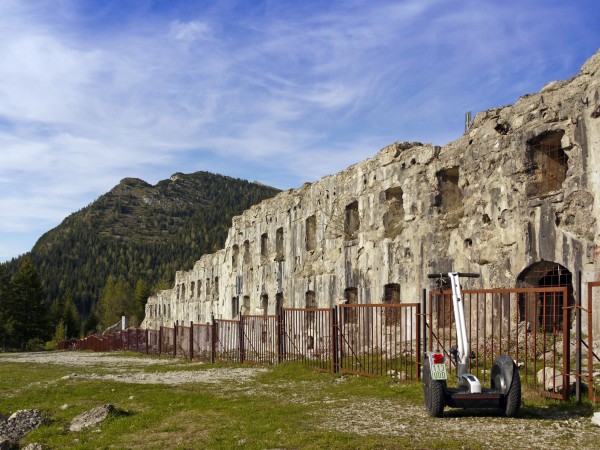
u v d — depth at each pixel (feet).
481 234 72.95
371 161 97.35
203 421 40.50
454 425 33.88
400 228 90.07
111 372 85.66
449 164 79.82
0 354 181.88
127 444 36.06
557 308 63.26
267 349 83.05
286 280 125.39
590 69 61.16
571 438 29.99
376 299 92.79
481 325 70.44
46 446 38.14
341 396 48.06
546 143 67.21
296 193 123.95
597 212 58.18
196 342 108.88
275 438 33.37
